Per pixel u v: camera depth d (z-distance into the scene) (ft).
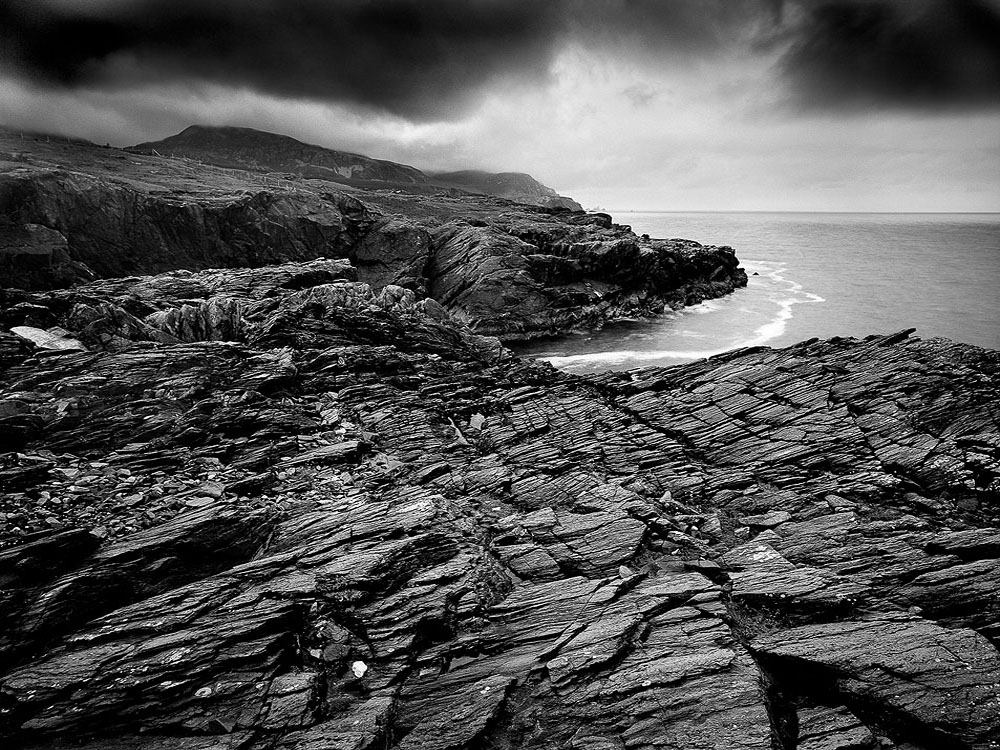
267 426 70.95
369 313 120.88
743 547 50.24
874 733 27.53
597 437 79.82
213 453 62.39
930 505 57.77
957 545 45.50
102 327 95.04
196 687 30.12
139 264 221.66
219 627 33.83
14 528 39.91
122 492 49.70
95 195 209.87
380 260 265.54
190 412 69.15
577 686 31.12
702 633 34.78
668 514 58.39
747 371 96.37
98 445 60.13
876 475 63.05
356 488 58.65
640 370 108.78
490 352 132.05
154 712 28.58
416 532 45.47
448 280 252.62
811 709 29.37
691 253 293.84
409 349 118.83
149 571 38.91
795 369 93.50
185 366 81.82
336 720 28.86
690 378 100.53
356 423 80.07
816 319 225.35
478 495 62.23
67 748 26.78
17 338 79.97
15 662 30.89
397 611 37.50
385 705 29.91
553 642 35.27
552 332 225.15
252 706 29.14
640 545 48.96
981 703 27.22
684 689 29.91
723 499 62.90
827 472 67.10
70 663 30.76
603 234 321.93
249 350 93.45
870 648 31.73
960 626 36.17
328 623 35.68
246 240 247.09
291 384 84.99
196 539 42.32
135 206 220.43
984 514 56.80
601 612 37.99
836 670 30.63
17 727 27.48
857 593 38.75
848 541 49.78
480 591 40.70
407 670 33.45
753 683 29.76
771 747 25.77
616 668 32.17
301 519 48.70
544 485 63.26
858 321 217.97
